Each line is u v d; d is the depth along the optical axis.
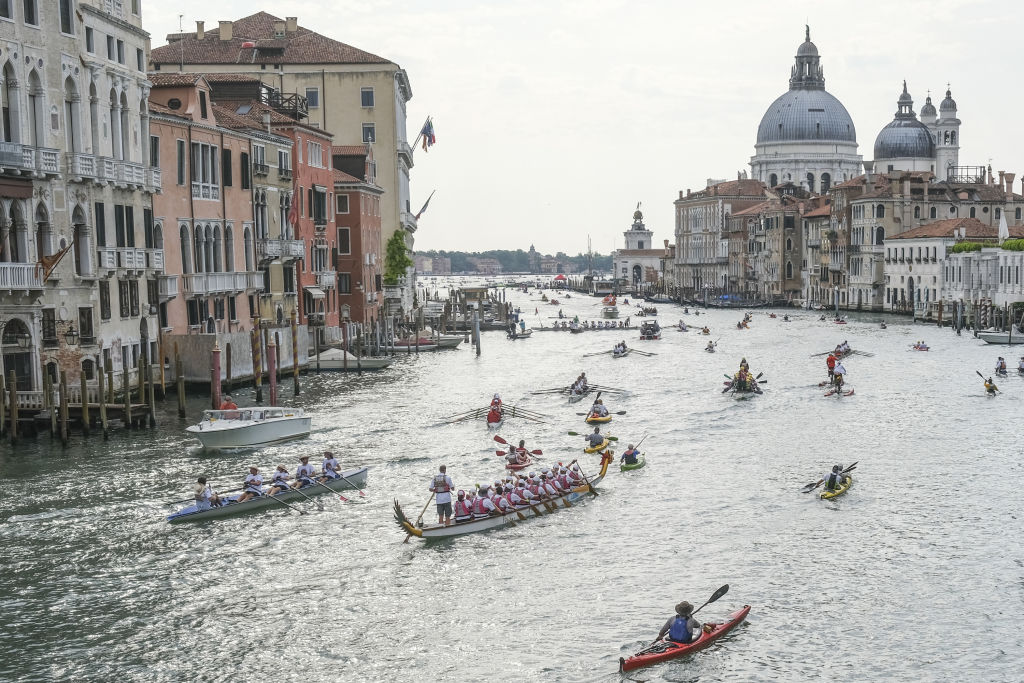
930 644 26.98
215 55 114.50
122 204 55.28
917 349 96.19
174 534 35.06
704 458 46.97
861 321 143.50
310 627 27.98
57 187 49.28
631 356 95.56
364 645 26.95
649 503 39.44
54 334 49.12
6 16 46.47
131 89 56.56
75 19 50.91
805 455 47.41
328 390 67.44
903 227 163.25
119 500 38.44
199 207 64.69
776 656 26.36
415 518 37.16
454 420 56.03
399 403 62.09
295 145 81.69
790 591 30.44
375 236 103.88
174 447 46.19
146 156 58.19
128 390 48.66
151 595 30.00
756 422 56.28
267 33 120.19
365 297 97.62
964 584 30.88
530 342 114.69
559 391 68.38
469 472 44.03
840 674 25.45
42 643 26.98
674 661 26.05
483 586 30.86
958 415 57.78
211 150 66.38
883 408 60.66
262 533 35.38
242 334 65.12
